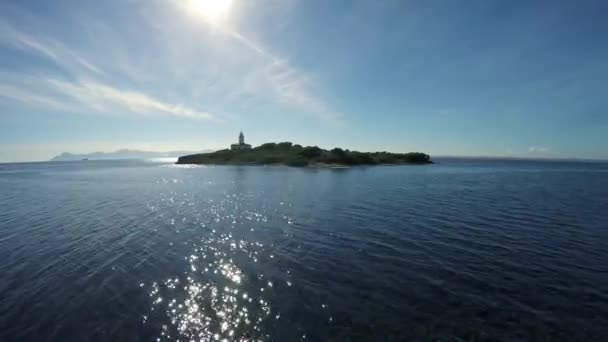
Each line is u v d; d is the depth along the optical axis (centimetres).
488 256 1580
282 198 3753
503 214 2683
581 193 4194
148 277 1314
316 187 4966
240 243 1831
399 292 1173
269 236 1992
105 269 1404
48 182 6469
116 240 1892
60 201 3584
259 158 14388
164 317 996
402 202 3375
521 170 11488
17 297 1126
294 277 1317
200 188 4991
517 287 1213
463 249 1702
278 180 6350
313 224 2327
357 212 2803
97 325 948
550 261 1503
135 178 7419
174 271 1384
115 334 904
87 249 1709
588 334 908
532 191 4412
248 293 1164
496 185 5312
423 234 2019
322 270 1398
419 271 1380
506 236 1962
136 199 3734
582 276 1320
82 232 2091
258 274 1351
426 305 1073
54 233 2062
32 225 2306
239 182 6000
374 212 2797
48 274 1341
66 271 1378
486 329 932
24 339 881
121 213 2805
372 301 1101
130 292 1170
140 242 1852
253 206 3177
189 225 2314
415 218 2522
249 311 1032
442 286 1223
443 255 1598
